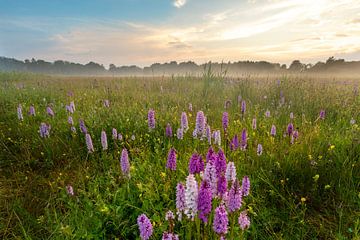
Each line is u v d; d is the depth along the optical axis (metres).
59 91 11.34
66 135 5.31
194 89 10.38
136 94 9.80
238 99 7.62
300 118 5.98
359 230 2.48
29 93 10.13
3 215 3.09
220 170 2.31
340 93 8.29
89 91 11.37
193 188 1.91
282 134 4.79
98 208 2.88
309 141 4.15
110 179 3.59
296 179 3.51
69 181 3.82
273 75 14.75
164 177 3.25
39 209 3.20
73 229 2.63
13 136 5.46
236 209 2.06
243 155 3.89
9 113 6.96
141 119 5.93
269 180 3.41
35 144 4.94
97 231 2.66
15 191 3.61
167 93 9.95
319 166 3.56
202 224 2.47
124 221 2.67
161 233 2.54
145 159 4.00
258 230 2.63
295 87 8.59
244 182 2.31
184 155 3.92
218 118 5.96
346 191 3.12
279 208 3.04
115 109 6.65
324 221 2.80
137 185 3.04
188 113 6.36
